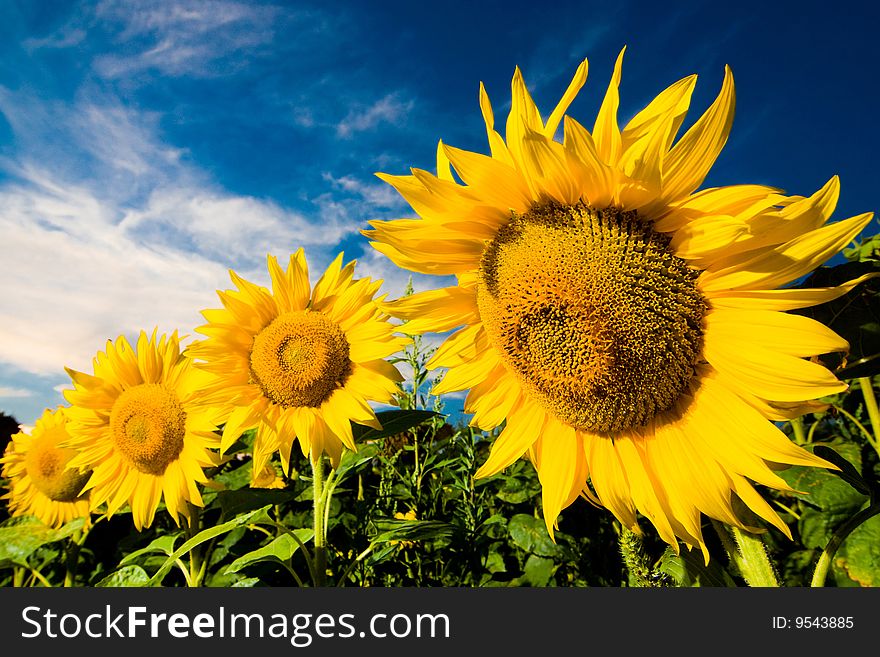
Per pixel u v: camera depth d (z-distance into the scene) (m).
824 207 1.42
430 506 3.33
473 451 3.10
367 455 3.08
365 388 3.03
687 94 1.55
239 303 3.23
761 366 1.53
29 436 4.92
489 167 1.76
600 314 1.68
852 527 1.68
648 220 1.69
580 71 1.71
